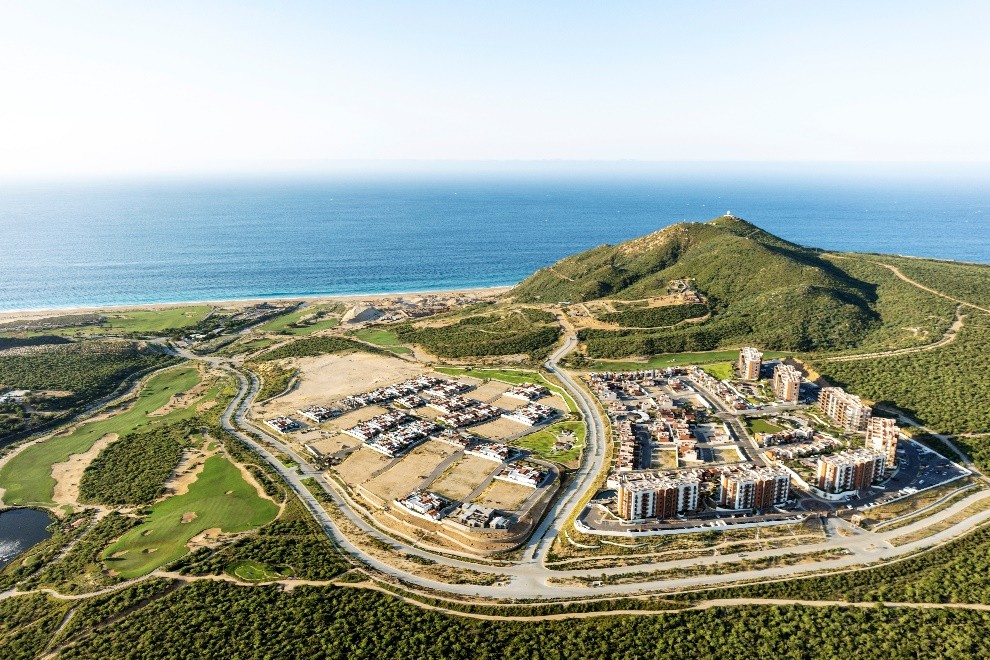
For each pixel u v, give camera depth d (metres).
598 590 136.50
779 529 156.75
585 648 117.62
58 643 125.00
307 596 135.88
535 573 144.62
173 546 160.00
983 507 164.50
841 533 154.62
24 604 139.88
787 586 134.25
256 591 138.38
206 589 139.25
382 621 126.56
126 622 128.88
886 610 124.12
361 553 155.62
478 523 162.62
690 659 114.06
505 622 126.56
